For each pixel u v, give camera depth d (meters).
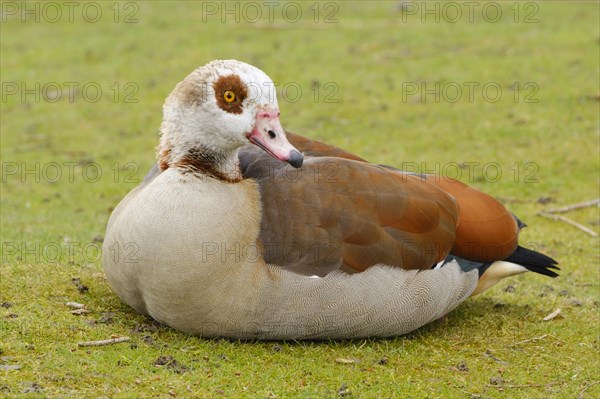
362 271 9.71
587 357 10.12
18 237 13.55
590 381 9.48
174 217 9.20
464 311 11.41
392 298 9.88
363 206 9.91
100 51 26.25
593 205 16.05
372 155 18.44
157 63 25.03
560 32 26.38
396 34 26.98
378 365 9.52
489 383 9.28
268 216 9.64
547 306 11.69
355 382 9.03
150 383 8.52
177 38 27.25
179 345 9.48
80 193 16.75
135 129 20.73
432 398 8.84
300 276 9.47
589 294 12.23
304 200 9.76
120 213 9.78
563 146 18.78
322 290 9.53
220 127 9.48
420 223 10.13
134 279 9.45
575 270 13.18
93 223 14.80
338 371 9.27
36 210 15.57
